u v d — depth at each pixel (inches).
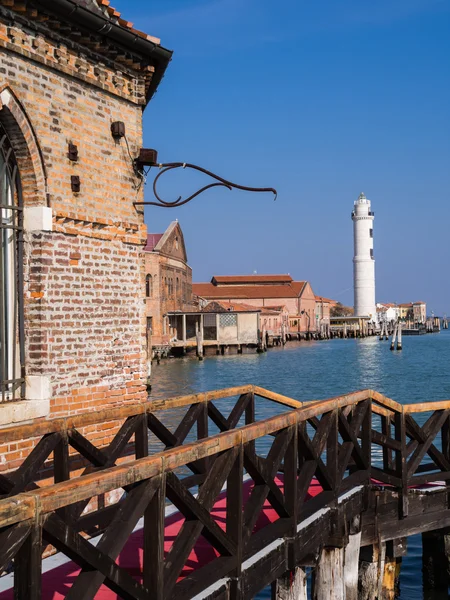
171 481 187.2
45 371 320.5
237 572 221.8
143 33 368.2
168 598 189.0
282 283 4660.4
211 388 1619.1
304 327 4672.7
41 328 319.6
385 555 362.9
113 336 361.7
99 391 351.9
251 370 2186.3
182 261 2910.9
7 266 320.2
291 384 1771.7
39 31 315.0
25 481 236.5
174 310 2783.0
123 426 286.0
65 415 331.3
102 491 162.2
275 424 244.2
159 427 300.5
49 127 323.0
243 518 232.4
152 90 416.5
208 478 211.3
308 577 478.9
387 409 358.6
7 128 309.0
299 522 275.7
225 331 3061.0
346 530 312.2
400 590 425.1
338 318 5369.1
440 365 2402.8
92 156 349.4
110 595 207.0
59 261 328.5
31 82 312.8
